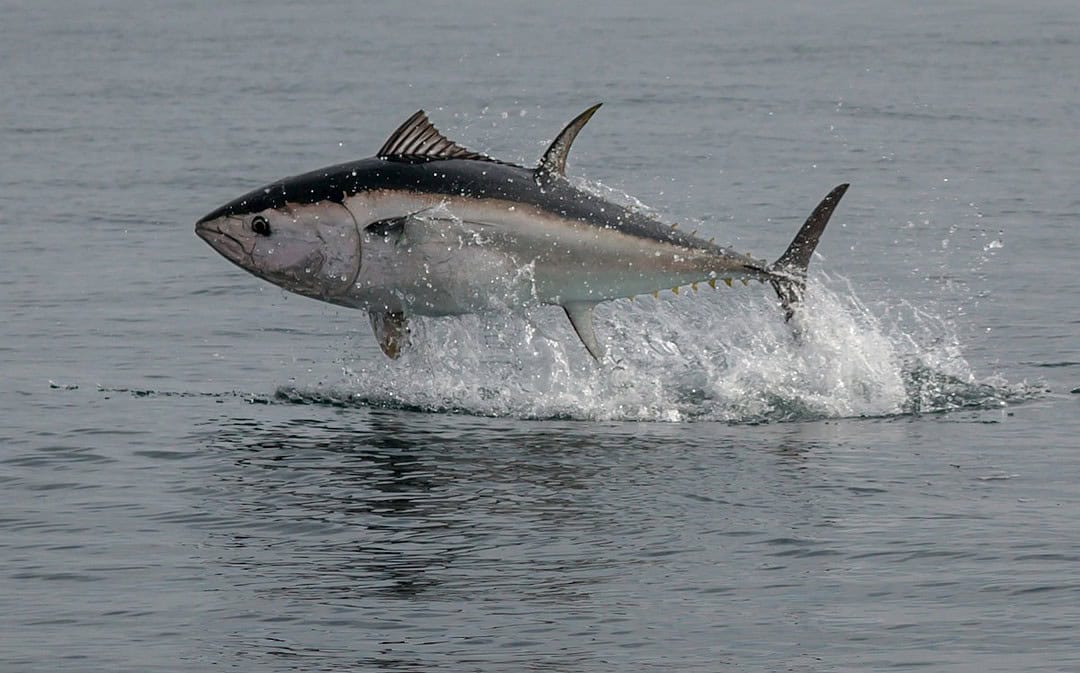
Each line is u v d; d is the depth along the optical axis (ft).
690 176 303.07
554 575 85.15
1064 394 132.05
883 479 103.91
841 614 78.89
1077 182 296.10
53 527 94.68
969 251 223.10
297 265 119.44
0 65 577.02
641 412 126.21
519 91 479.82
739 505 97.91
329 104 453.17
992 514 95.25
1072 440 114.73
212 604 81.10
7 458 111.04
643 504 98.37
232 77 539.70
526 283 120.26
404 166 119.44
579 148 346.74
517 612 79.61
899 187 289.53
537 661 73.31
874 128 386.73
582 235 119.96
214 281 199.11
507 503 99.04
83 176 306.35
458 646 75.15
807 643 75.25
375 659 73.67
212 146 358.02
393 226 117.70
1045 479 103.40
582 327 122.52
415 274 118.93
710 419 124.36
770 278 125.59
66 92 480.23
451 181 118.52
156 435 118.21
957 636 75.77
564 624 77.92
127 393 134.92
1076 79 508.53
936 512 95.81
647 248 121.70
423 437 117.80
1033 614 78.33
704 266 123.34
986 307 180.04
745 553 88.48
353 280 119.24
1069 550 87.92
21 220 252.62
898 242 231.50
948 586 82.58
